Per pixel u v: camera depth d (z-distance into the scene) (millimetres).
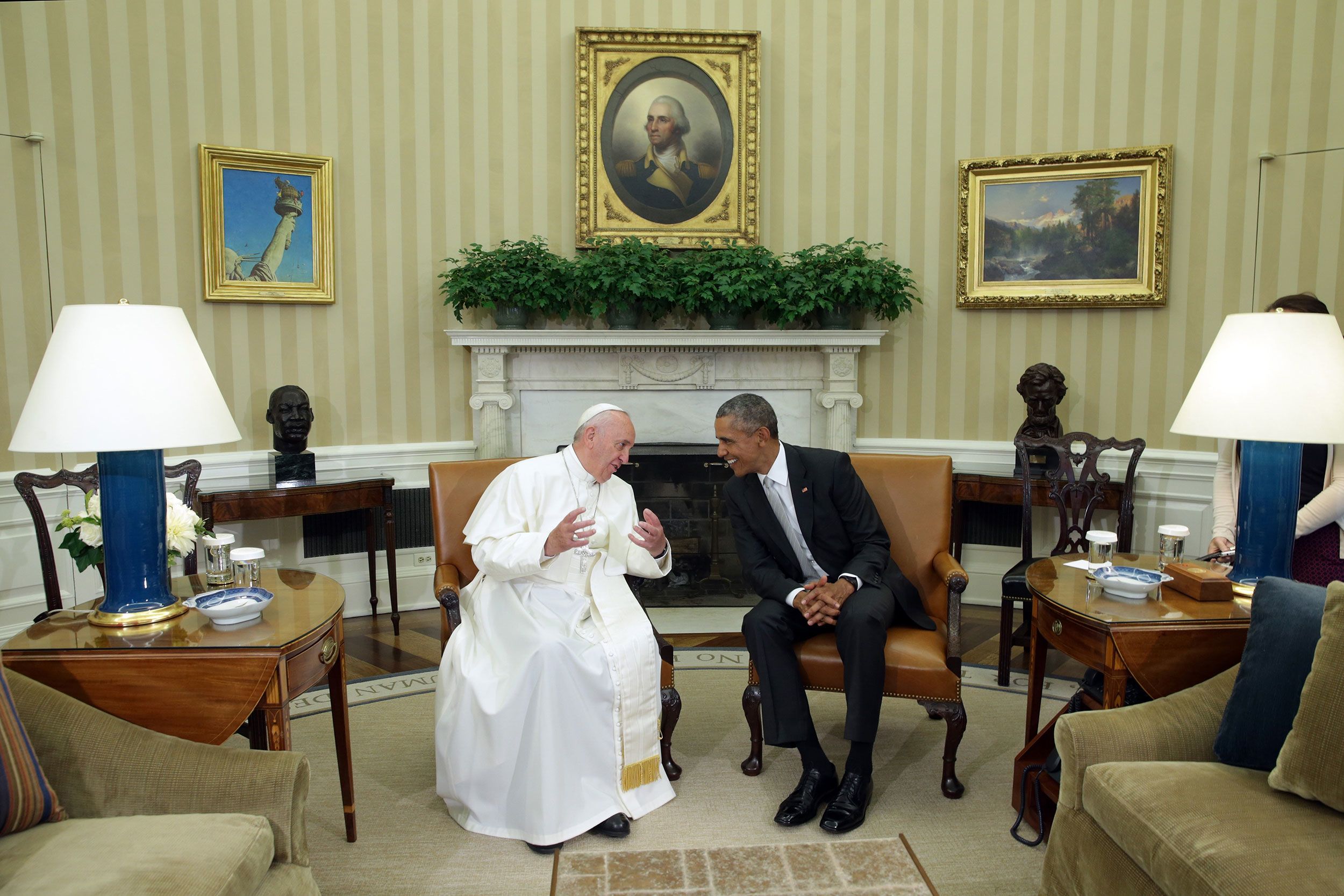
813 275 4707
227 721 1981
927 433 5078
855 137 5020
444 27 4848
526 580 2740
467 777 2533
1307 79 4320
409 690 3701
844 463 2971
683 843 2486
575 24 4957
